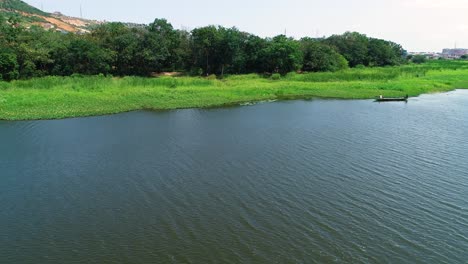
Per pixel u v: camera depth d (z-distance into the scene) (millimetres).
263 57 84500
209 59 84875
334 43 115875
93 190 22719
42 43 68375
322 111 47594
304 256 16016
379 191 22438
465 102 55875
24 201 21344
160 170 25875
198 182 23797
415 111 47625
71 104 47281
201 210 20078
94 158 28375
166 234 17797
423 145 31734
